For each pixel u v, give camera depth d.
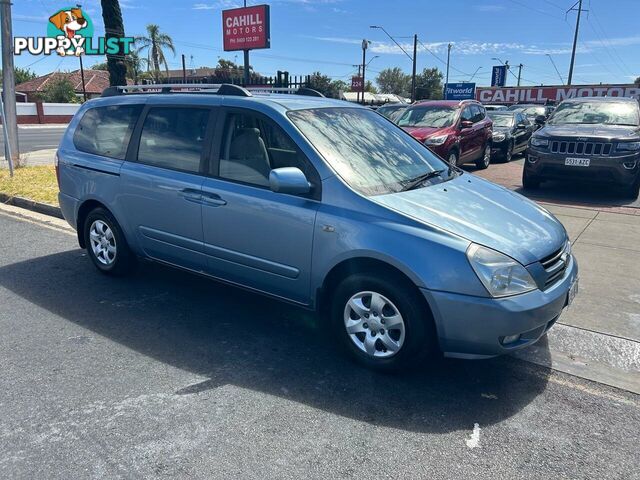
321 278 3.62
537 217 3.82
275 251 3.81
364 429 2.98
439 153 10.62
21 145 19.84
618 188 9.43
